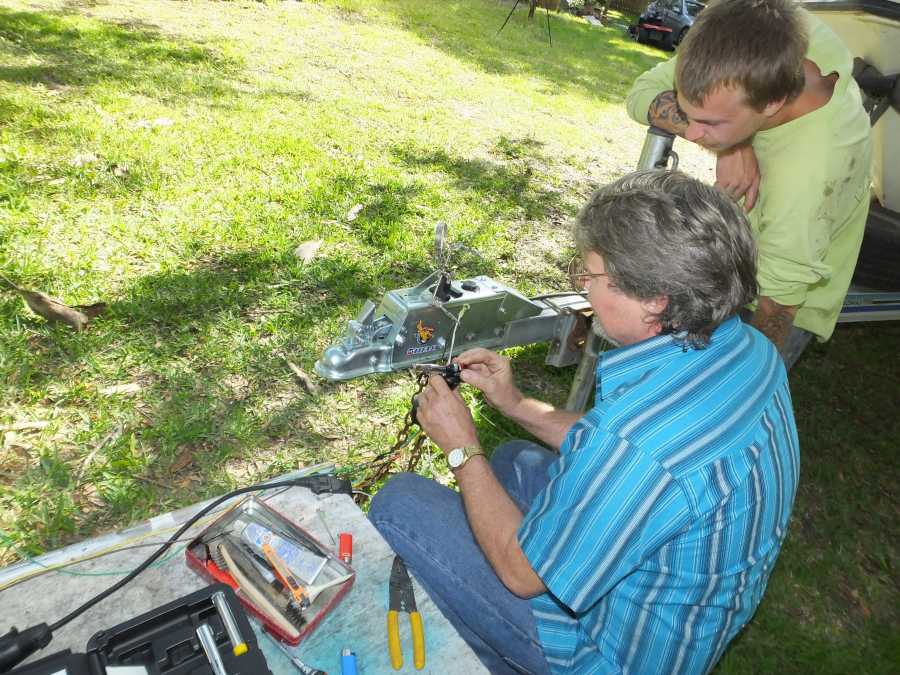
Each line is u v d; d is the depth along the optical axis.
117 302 3.04
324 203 4.29
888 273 3.48
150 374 2.79
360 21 9.80
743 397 1.31
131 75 5.59
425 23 10.77
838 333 4.80
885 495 3.49
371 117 6.11
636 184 1.33
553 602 1.49
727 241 1.27
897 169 3.67
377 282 3.67
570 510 1.25
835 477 3.48
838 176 2.05
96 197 3.79
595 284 1.39
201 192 4.07
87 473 2.36
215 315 3.14
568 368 3.52
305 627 1.34
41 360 2.71
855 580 2.95
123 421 2.55
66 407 2.57
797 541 3.04
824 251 2.18
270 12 8.95
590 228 1.34
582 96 9.00
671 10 15.74
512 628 1.55
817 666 2.51
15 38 5.82
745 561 1.29
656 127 2.37
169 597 1.41
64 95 4.93
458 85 7.95
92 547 1.51
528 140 6.69
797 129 2.04
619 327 1.42
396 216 4.35
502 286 2.20
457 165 5.52
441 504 1.72
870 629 2.74
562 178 5.95
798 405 3.95
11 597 1.38
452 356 2.13
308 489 1.74
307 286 3.51
